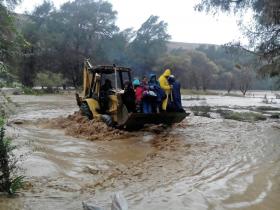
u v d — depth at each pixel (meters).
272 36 23.16
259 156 9.34
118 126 13.27
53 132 13.12
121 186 6.91
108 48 73.94
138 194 6.41
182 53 92.44
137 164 8.73
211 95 62.66
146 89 13.10
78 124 13.95
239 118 18.44
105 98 14.20
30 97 35.44
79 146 10.44
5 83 6.10
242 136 12.41
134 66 79.69
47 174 7.16
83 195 6.24
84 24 67.94
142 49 82.88
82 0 70.06
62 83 54.75
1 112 6.57
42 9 68.38
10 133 10.95
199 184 7.01
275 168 8.14
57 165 7.83
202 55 93.19
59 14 67.94
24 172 7.00
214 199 6.18
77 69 63.34
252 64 26.44
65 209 5.46
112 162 8.84
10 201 5.61
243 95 65.25
